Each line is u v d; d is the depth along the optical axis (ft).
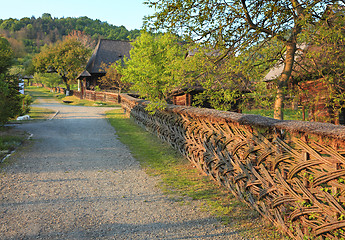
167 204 17.20
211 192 18.75
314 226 11.05
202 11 19.57
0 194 18.94
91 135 41.29
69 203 17.54
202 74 22.84
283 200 12.75
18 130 44.09
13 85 44.62
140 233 13.79
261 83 23.94
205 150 21.39
